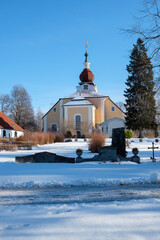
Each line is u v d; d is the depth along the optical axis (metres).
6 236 3.00
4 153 21.45
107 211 4.14
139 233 3.06
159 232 3.09
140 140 36.69
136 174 8.73
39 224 3.47
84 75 63.44
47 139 34.06
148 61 13.23
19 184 7.13
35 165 11.76
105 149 14.26
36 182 7.27
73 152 22.23
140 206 4.49
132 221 3.54
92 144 21.64
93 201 5.27
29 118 66.56
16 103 64.31
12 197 5.75
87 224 3.43
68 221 3.59
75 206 4.58
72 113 50.41
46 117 56.16
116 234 3.03
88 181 7.45
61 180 7.56
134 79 40.94
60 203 5.11
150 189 6.63
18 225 3.43
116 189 6.66
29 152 22.77
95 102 54.25
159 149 26.17
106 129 47.16
